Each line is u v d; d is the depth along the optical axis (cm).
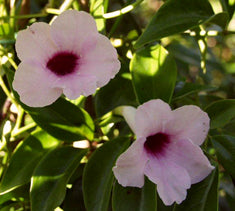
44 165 39
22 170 40
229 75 80
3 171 44
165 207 41
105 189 38
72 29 37
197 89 44
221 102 41
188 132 37
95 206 38
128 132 45
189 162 37
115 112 40
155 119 37
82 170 43
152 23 39
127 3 47
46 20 51
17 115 45
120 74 44
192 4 41
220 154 39
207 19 40
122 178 36
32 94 36
